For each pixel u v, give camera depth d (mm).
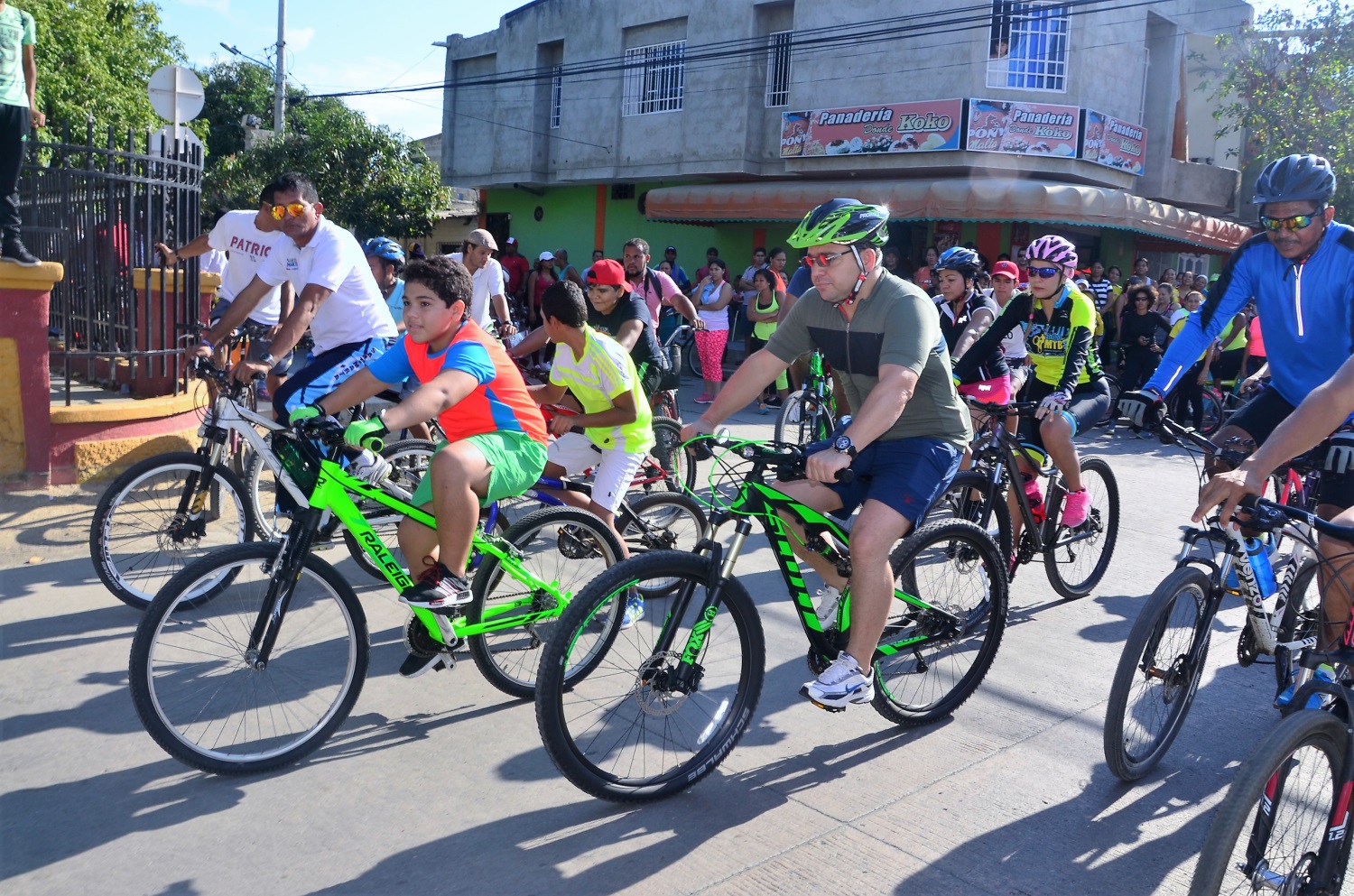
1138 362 12133
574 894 2725
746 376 3645
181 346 6789
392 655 4246
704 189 19266
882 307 3336
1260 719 4031
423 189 21469
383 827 3006
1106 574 5965
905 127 16844
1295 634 3617
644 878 2807
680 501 4973
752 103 19375
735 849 2973
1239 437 4148
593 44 21812
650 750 3459
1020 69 16766
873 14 17484
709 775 3410
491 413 3768
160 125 19938
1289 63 19406
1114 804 3326
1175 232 17094
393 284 7613
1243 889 2377
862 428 3068
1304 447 2559
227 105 35469
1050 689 4227
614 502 4484
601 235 23125
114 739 3426
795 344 3619
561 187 23875
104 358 6957
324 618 3572
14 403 5781
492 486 3676
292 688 3719
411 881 2750
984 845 3049
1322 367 3990
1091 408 5223
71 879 2686
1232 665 4594
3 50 5605
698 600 3271
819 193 17406
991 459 4809
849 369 3531
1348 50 18469
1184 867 2977
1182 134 19891
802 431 8555
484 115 24734
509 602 3838
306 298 4691
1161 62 19094
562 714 3037
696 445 3541
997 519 4848
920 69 17078
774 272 11867
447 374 3541
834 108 17875
